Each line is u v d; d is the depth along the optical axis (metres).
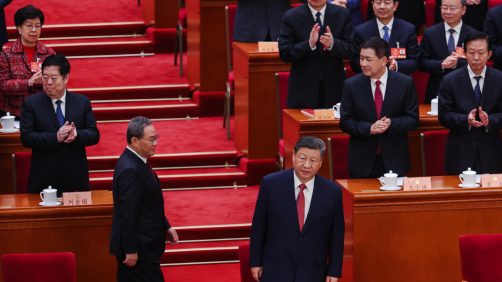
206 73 44.69
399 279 30.48
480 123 31.55
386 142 32.00
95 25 49.53
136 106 44.47
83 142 30.78
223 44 44.59
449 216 30.42
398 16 42.16
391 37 36.03
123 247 27.92
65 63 30.84
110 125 43.75
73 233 30.34
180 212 37.59
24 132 30.69
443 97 32.59
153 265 28.47
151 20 49.97
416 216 30.28
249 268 28.08
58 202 30.48
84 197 30.19
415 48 36.25
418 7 42.22
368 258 30.28
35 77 33.78
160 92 45.56
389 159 32.03
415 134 35.78
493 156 32.62
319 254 27.77
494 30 37.06
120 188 27.84
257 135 40.16
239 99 41.19
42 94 31.12
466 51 32.12
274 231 27.75
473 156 32.53
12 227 30.03
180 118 44.75
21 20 34.47
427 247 30.42
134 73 46.91
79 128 30.98
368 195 29.86
